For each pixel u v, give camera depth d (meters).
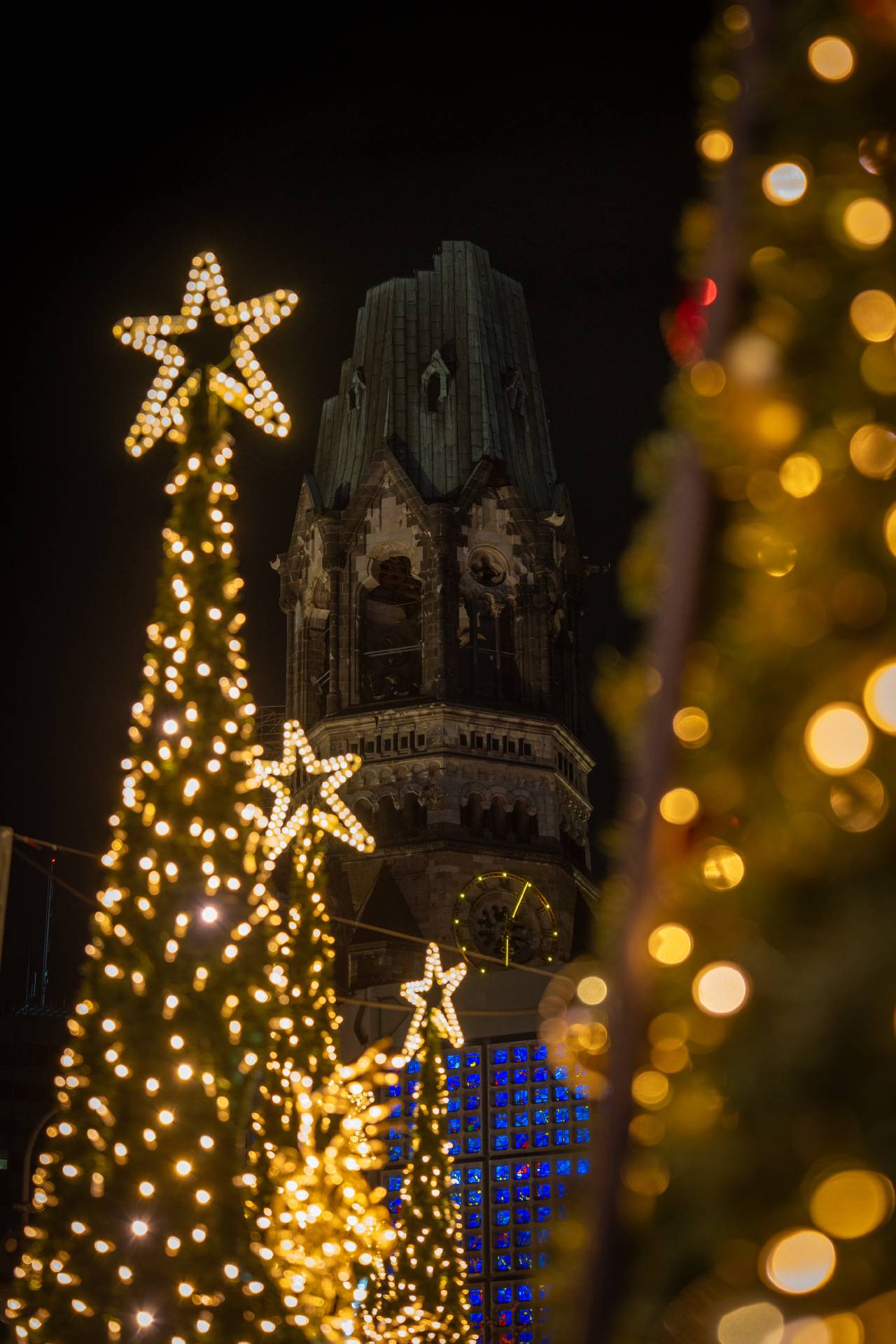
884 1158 7.10
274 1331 27.39
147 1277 27.00
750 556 8.79
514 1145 102.50
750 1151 7.61
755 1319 7.10
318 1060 38.75
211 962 28.73
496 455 146.25
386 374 148.75
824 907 7.97
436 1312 49.78
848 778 7.93
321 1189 30.95
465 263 152.38
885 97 8.98
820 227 9.01
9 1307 27.28
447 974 54.56
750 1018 7.91
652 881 7.86
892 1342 6.82
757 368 8.57
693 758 8.65
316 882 40.53
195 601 30.98
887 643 8.21
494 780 139.12
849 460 8.64
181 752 29.94
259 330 32.44
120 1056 28.09
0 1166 169.12
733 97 9.47
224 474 31.89
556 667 147.38
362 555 144.12
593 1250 7.52
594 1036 9.00
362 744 139.88
